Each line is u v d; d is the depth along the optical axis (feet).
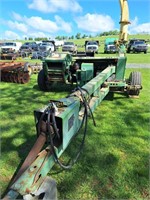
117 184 8.01
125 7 19.76
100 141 10.98
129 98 18.31
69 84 22.81
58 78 19.93
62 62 18.81
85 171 8.65
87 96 8.79
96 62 20.27
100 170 8.73
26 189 4.79
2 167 9.05
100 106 16.21
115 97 18.53
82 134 11.61
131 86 17.80
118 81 16.94
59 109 6.62
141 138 11.40
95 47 82.79
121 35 20.40
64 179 8.21
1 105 16.71
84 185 7.94
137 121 13.48
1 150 10.27
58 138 6.28
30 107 16.20
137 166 9.04
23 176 5.02
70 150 10.10
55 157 6.10
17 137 11.51
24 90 21.68
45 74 20.07
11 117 14.19
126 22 20.08
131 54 75.82
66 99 7.45
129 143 10.87
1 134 11.84
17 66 25.80
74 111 7.06
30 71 30.42
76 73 18.93
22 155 9.86
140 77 18.13
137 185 7.98
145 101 17.57
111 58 18.88
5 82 25.95
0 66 26.16
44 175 5.62
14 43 87.97
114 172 8.64
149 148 10.44
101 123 13.07
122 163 9.21
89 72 18.52
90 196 7.48
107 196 7.48
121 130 12.23
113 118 13.89
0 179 8.32
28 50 74.02
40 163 5.48
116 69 18.72
